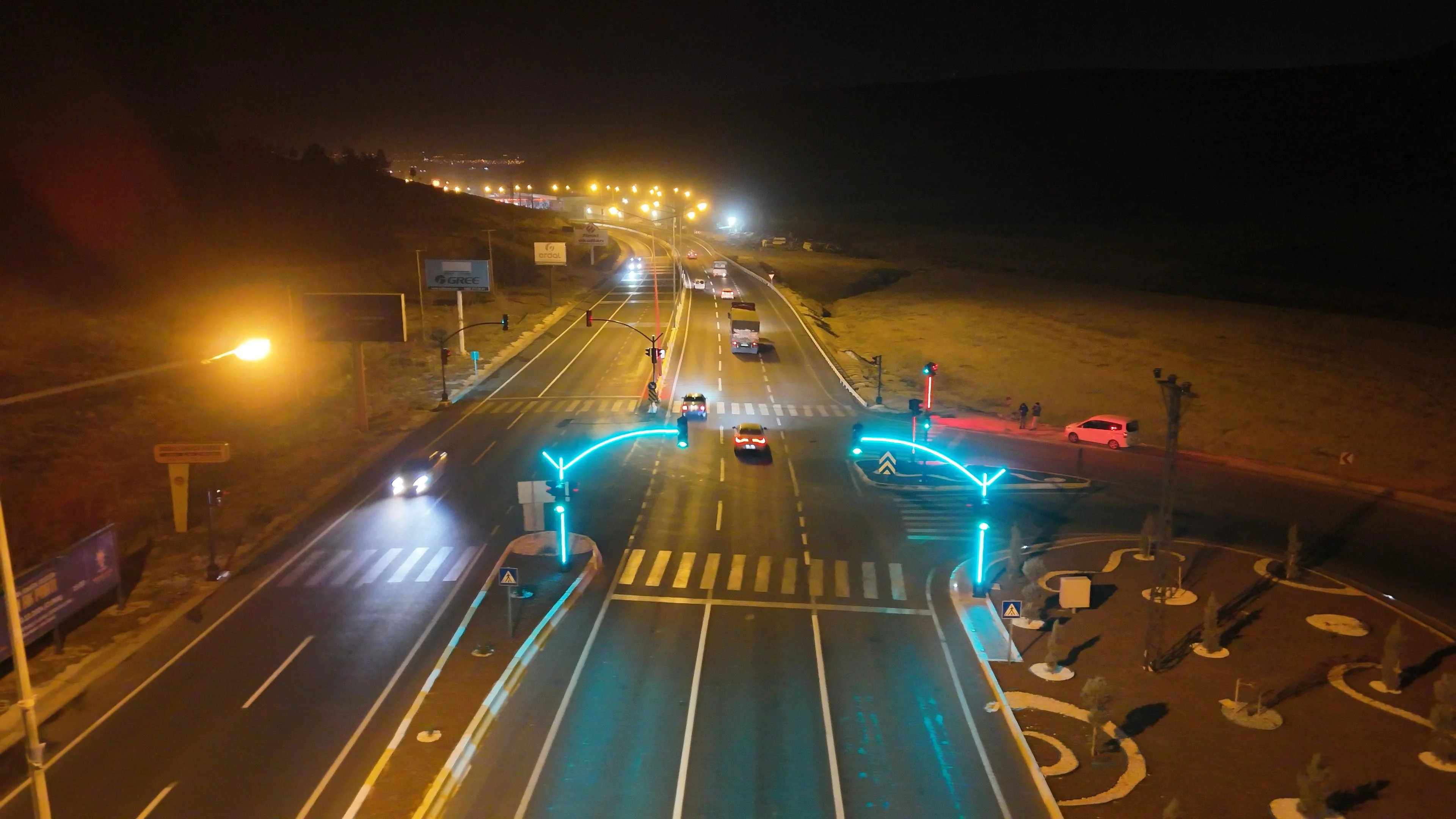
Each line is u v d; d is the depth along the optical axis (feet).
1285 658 85.51
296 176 473.67
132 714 75.36
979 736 73.10
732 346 258.37
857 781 67.00
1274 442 171.94
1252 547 116.16
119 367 201.26
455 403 201.46
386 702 77.71
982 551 101.45
